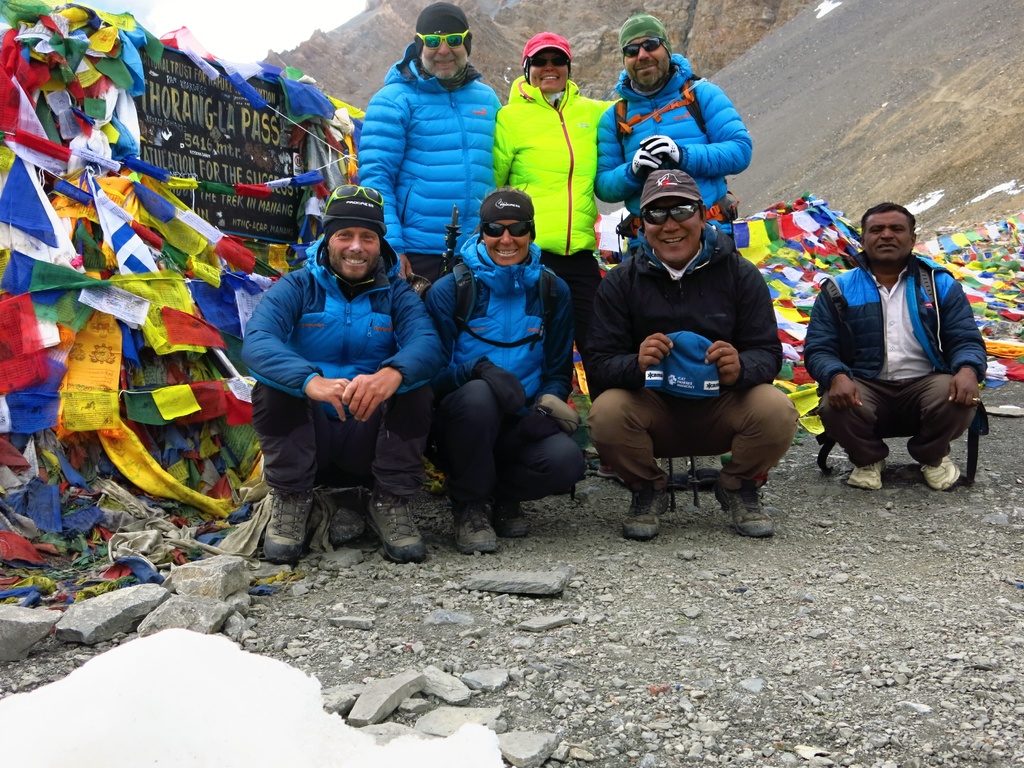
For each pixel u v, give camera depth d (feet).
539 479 14.12
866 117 169.58
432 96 16.71
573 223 17.12
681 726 8.56
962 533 14.69
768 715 8.74
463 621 10.95
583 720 8.66
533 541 14.48
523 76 17.53
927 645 10.20
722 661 9.88
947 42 179.01
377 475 13.34
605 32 400.26
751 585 12.21
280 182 18.97
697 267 14.16
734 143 16.89
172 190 16.90
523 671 9.62
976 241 42.91
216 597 11.20
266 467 13.07
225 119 18.22
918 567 13.07
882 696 9.04
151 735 6.54
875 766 7.87
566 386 15.10
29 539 13.26
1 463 13.53
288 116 19.27
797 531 14.98
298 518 13.16
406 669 9.75
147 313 15.25
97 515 13.89
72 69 15.20
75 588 12.18
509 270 14.20
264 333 12.73
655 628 10.75
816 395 21.97
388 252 13.75
